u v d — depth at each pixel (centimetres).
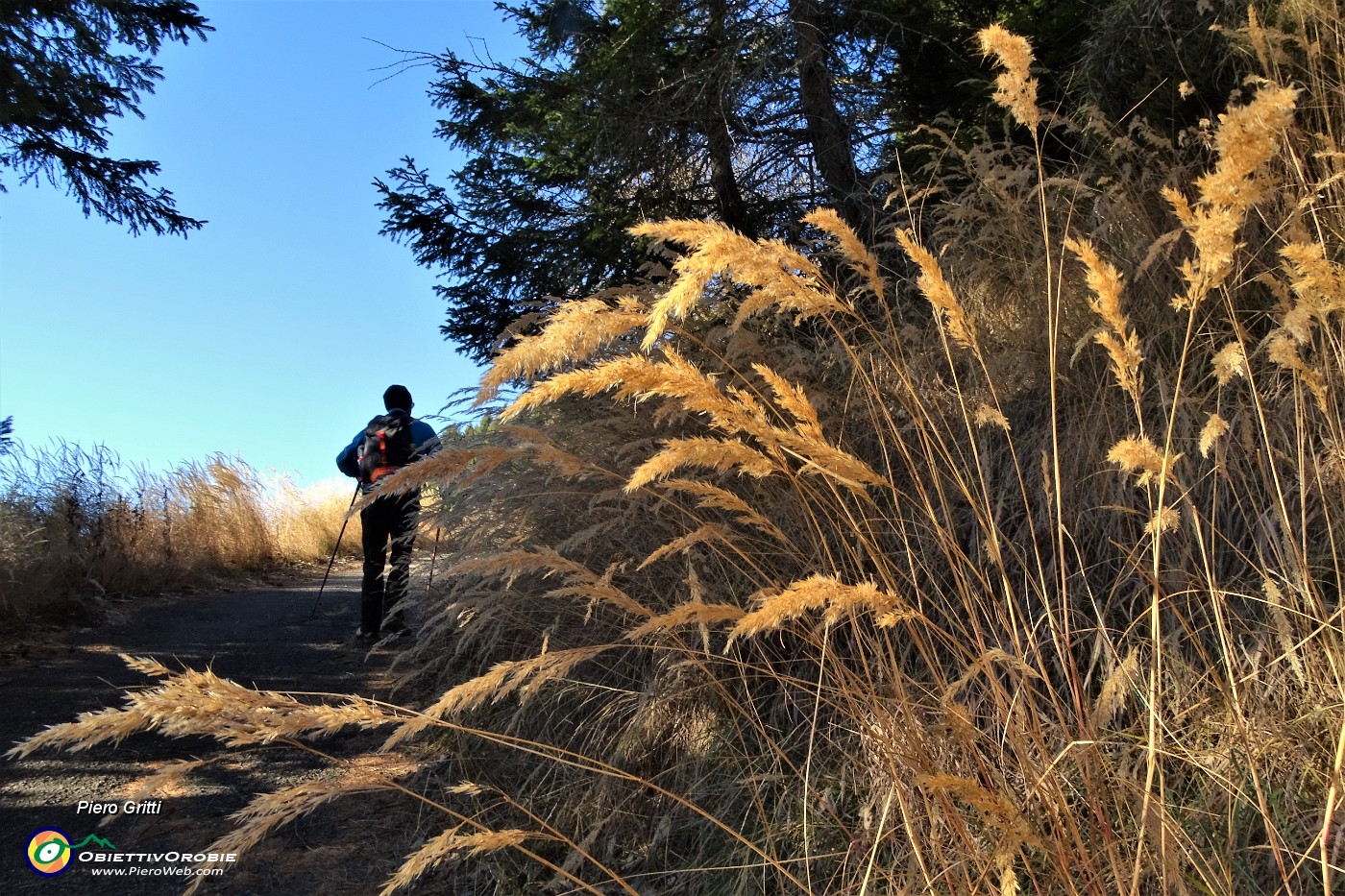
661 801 279
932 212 449
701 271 156
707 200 966
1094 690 237
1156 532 156
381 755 374
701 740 285
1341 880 170
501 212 1036
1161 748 191
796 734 271
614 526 331
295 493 1345
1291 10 354
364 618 602
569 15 974
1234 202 137
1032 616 259
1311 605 199
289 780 351
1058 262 356
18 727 414
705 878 247
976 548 276
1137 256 337
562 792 298
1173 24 458
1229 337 297
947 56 806
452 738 368
